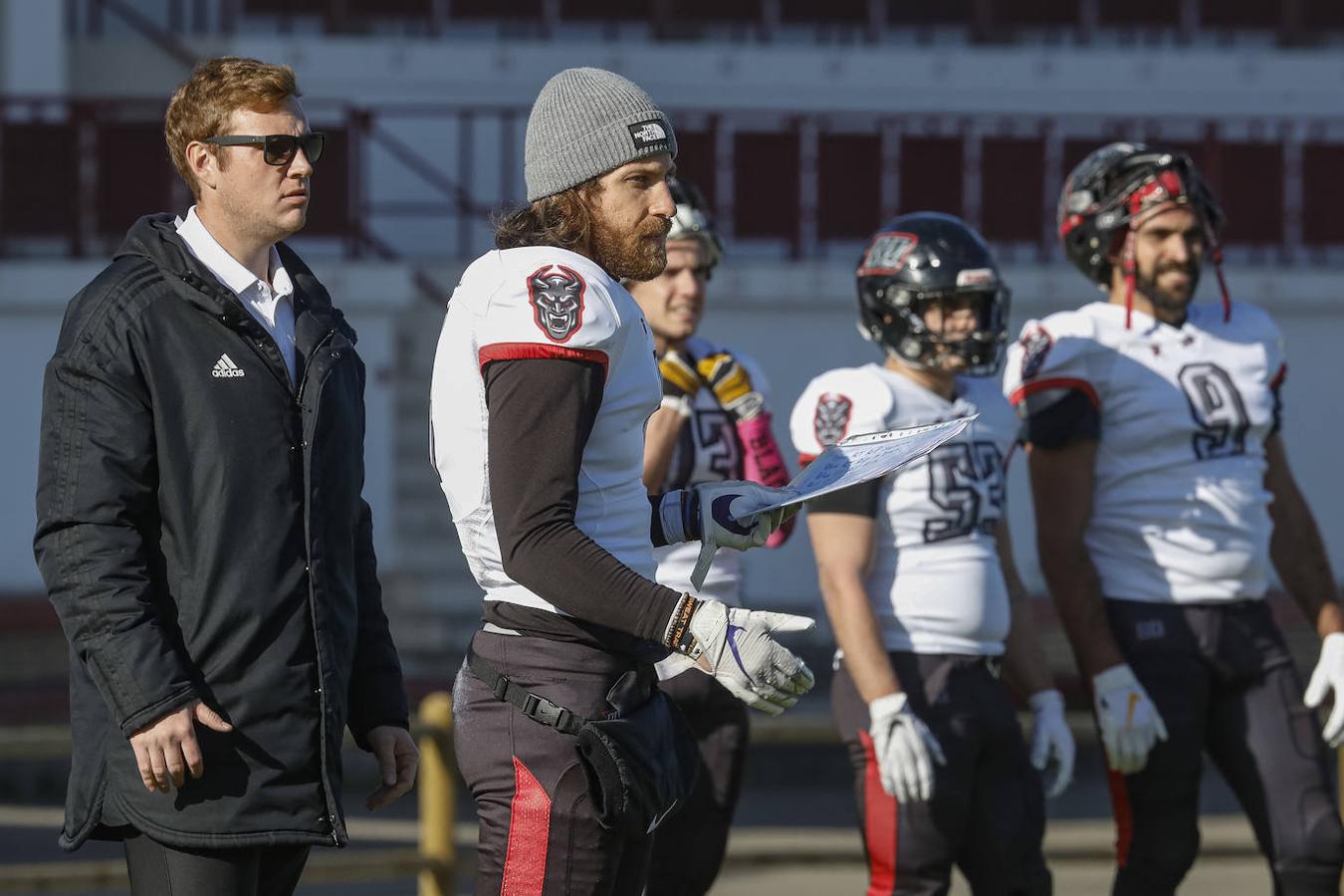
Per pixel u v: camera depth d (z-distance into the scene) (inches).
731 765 708.0
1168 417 697.0
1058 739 686.5
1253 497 704.4
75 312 462.0
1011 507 2368.4
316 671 461.4
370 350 2320.4
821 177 2524.6
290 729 456.1
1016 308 2458.2
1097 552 710.5
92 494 445.7
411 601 2154.3
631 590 421.1
